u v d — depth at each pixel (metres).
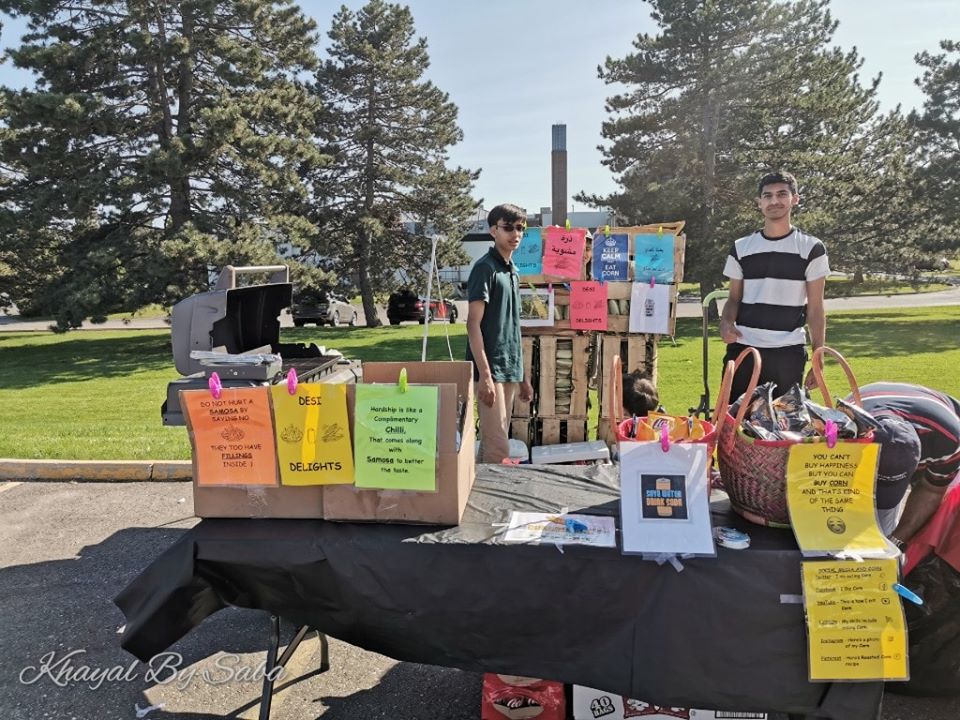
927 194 21.91
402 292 25.86
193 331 3.05
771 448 1.95
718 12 20.78
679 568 1.88
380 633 2.11
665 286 4.52
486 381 3.90
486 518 2.17
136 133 17.62
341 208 25.23
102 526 4.57
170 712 2.67
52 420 8.13
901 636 1.83
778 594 1.87
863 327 17.50
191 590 2.13
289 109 19.48
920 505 2.42
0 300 19.61
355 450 2.09
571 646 1.99
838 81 22.19
